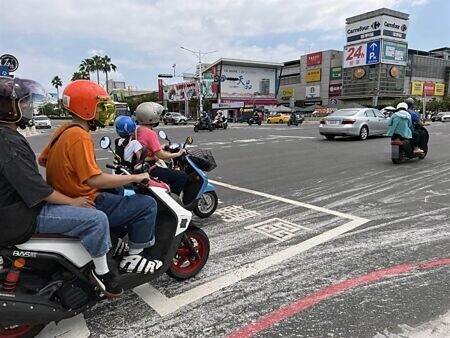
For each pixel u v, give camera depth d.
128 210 3.00
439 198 6.55
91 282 2.79
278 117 49.62
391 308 3.12
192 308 3.20
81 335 2.84
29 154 2.46
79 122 2.82
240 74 76.38
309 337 2.77
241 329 2.89
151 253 3.27
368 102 81.38
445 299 3.24
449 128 26.44
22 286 2.59
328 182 8.14
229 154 13.23
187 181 5.23
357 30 80.56
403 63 80.81
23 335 2.72
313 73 93.19
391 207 6.07
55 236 2.60
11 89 2.35
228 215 5.82
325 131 17.52
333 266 3.94
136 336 2.83
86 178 2.72
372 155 12.15
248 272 3.84
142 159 3.99
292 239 4.74
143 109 4.86
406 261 4.01
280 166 10.37
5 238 2.43
